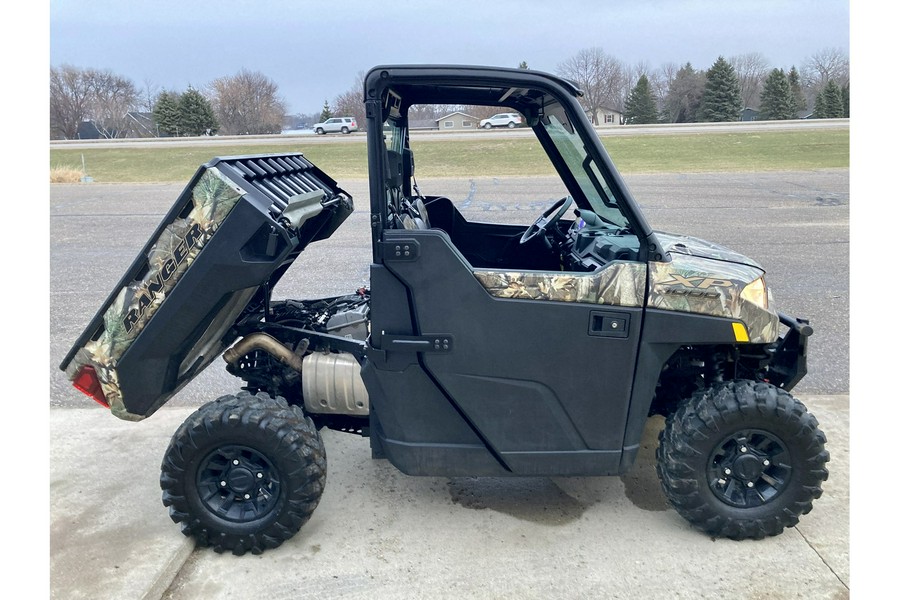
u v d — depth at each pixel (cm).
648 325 272
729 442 286
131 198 1579
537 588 264
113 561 277
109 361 278
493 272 269
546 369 275
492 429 282
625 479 347
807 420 277
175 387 306
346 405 320
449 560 283
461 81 262
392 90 296
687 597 258
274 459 280
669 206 1271
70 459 368
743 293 274
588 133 266
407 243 265
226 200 257
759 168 1939
